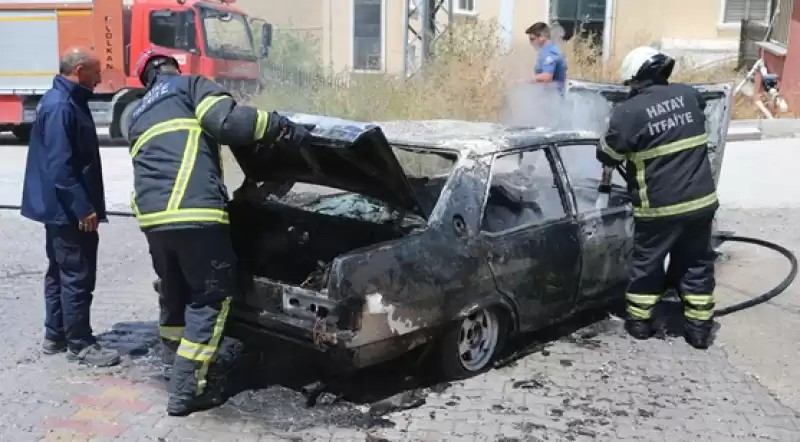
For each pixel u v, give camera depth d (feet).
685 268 16.15
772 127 41.01
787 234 24.40
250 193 16.19
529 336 16.76
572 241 15.87
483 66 38.17
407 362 14.87
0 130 50.34
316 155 13.92
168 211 12.60
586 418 13.16
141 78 14.14
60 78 14.49
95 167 15.06
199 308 13.19
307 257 15.69
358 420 13.02
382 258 12.87
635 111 15.39
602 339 16.67
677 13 54.65
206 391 13.29
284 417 13.12
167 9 43.93
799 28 43.52
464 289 13.91
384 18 60.23
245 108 12.63
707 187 15.52
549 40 32.99
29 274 21.40
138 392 14.08
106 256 23.11
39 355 15.71
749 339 16.70
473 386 14.32
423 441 12.35
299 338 13.20
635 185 15.85
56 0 46.06
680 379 14.74
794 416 13.37
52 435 12.50
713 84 19.53
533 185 16.11
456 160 14.60
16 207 29.07
